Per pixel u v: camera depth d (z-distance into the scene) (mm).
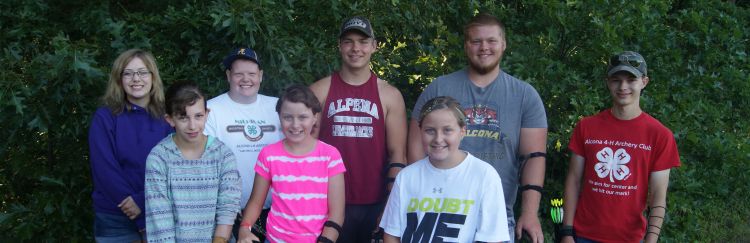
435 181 2766
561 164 4469
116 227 3160
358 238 3490
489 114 3215
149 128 3170
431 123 2709
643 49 5227
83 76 3514
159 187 2932
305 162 3061
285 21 4176
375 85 3443
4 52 3879
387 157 3566
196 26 3766
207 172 3002
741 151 4984
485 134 3219
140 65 3115
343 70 3439
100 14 3908
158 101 3207
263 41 3816
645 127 3148
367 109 3393
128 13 3891
